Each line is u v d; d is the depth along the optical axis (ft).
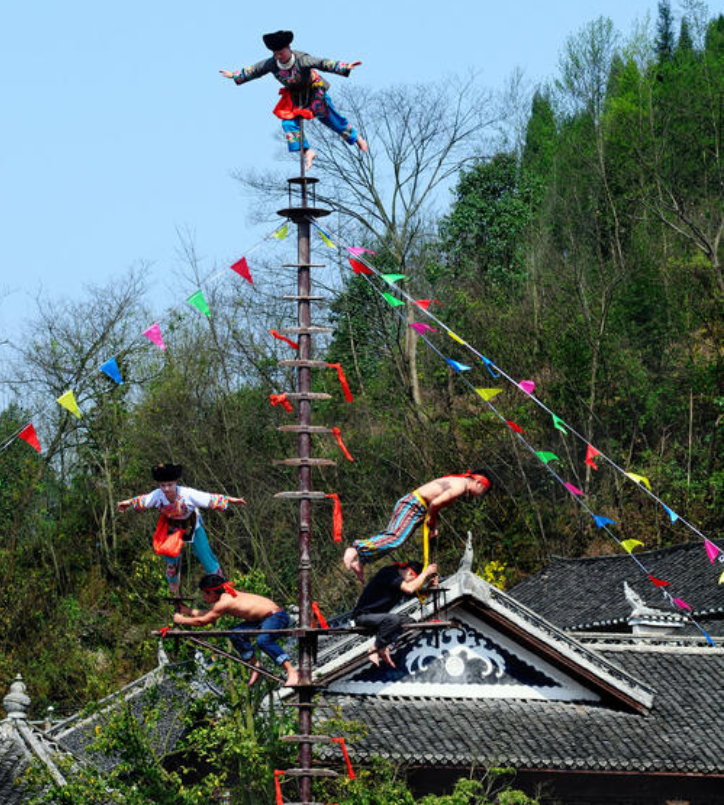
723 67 257.55
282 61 59.00
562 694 97.30
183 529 57.00
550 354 207.10
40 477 209.67
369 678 94.73
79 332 204.95
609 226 237.86
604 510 200.75
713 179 247.29
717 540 160.56
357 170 200.75
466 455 200.03
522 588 181.27
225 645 77.10
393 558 184.65
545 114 287.69
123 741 75.15
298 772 57.31
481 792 92.43
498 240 226.38
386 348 212.84
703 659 107.55
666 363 218.18
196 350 205.26
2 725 92.38
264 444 197.67
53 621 188.75
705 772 93.40
